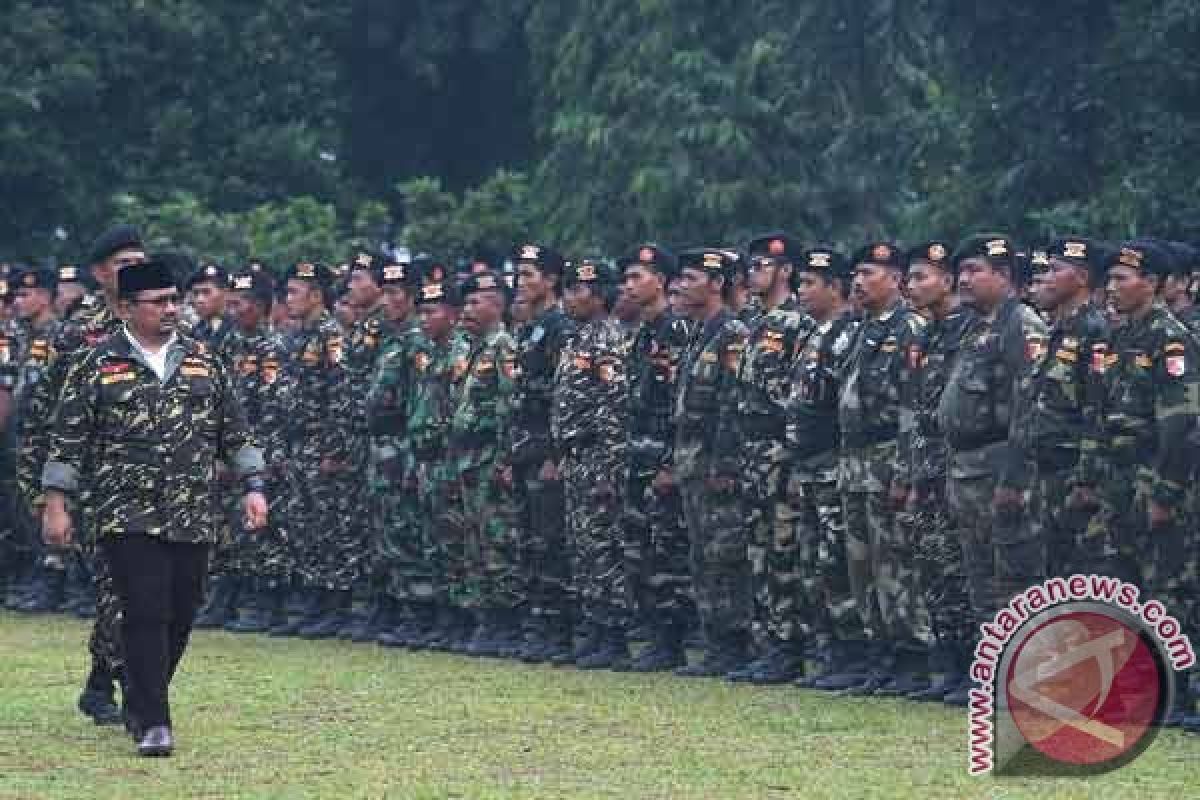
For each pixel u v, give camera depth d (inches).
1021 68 2645.2
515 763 1163.3
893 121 2935.5
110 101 3629.4
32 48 3508.9
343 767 1149.7
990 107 2704.2
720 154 3159.5
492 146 4158.5
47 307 2023.9
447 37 3939.5
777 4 3134.8
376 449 1806.1
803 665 1546.5
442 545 1758.1
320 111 3841.0
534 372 1685.5
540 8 3590.1
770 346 1526.8
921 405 1430.9
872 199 3189.0
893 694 1455.5
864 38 2994.6
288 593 1919.3
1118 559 1357.0
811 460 1502.2
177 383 1192.8
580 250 3233.3
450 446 1738.4
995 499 1365.7
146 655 1183.6
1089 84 2581.2
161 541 1183.6
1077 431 1376.7
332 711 1364.4
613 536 1628.9
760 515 1535.4
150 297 1195.9
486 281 1728.6
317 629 1863.9
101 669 1304.1
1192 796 1064.8
